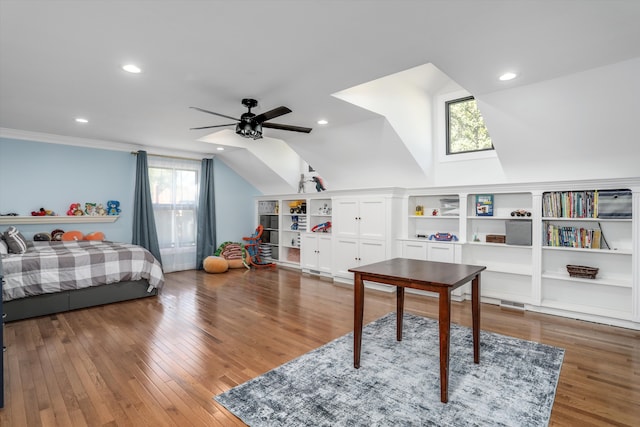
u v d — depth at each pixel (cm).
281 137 514
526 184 387
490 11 190
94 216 528
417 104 452
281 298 451
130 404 210
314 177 621
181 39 223
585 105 302
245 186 742
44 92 320
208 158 662
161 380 238
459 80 292
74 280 390
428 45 231
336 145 496
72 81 293
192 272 628
